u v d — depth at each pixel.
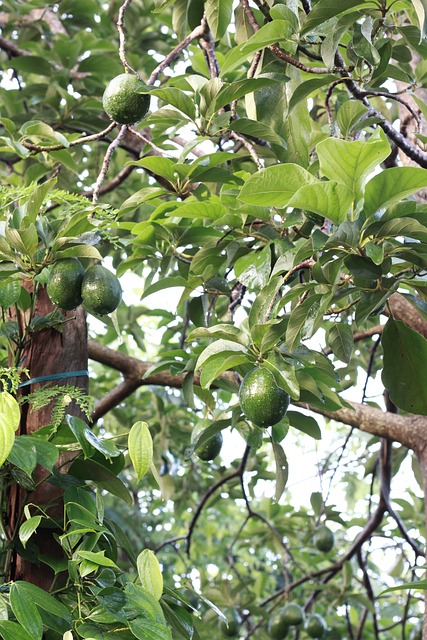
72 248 2.27
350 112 2.54
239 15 2.94
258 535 5.42
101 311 2.33
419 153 2.54
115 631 1.83
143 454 1.93
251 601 5.35
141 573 1.90
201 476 5.93
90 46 4.77
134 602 1.84
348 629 5.16
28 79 5.96
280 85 2.68
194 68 3.87
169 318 5.27
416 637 4.50
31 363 2.53
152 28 5.87
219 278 3.20
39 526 2.23
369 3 2.36
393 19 2.86
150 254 3.13
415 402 2.38
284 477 2.85
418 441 3.72
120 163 5.47
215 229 2.97
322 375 2.44
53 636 1.98
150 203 3.21
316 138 3.23
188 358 3.13
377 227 1.95
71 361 2.56
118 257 4.93
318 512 5.00
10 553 2.21
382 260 1.94
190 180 2.75
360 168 1.90
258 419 2.10
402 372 2.37
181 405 5.35
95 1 5.18
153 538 9.12
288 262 2.27
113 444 2.13
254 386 2.10
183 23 3.18
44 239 2.29
